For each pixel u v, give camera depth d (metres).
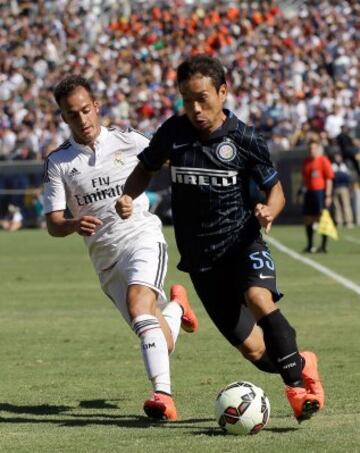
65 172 27.05
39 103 144.75
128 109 139.12
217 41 155.88
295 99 131.62
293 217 115.44
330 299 51.62
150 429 23.95
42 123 136.12
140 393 29.22
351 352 35.50
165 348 25.06
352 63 143.12
